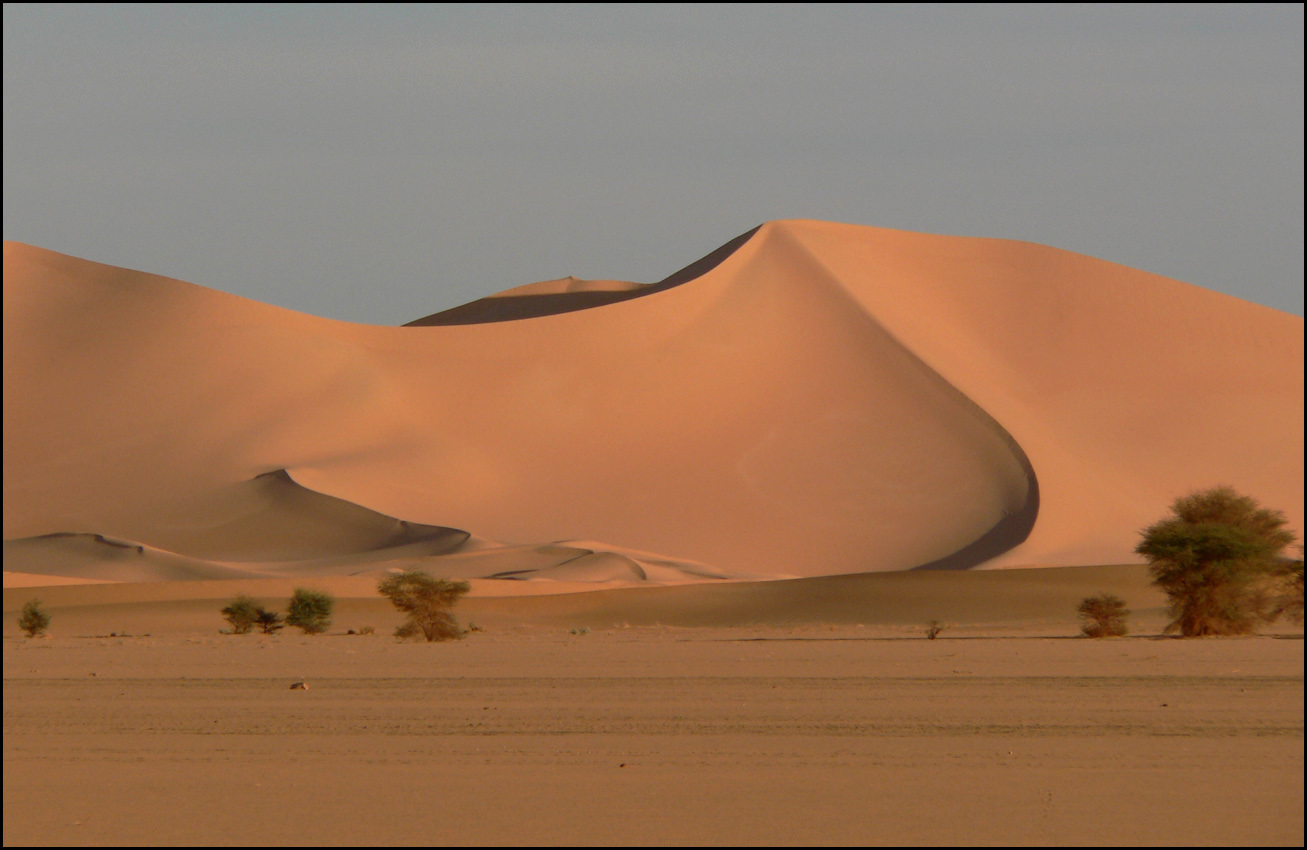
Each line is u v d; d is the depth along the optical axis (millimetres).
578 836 41812
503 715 68375
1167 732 61219
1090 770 51812
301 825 43656
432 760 55188
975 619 189125
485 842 41156
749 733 61844
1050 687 78688
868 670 89500
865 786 48938
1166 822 43219
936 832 42031
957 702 72125
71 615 198375
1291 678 82250
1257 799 46500
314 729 64375
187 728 65188
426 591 135250
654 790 48344
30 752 58375
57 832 43219
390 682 84375
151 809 46219
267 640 137625
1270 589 135000
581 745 58688
